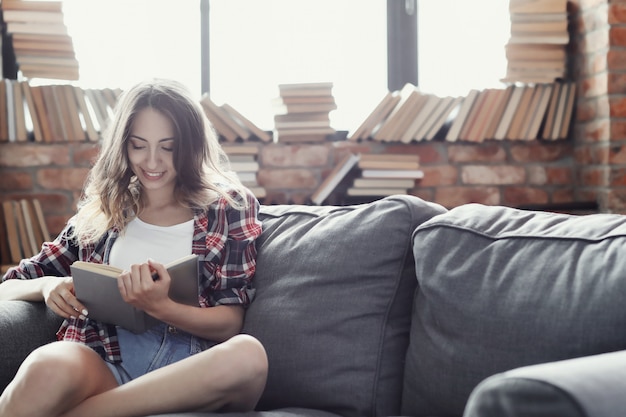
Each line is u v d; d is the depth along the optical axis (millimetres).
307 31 3422
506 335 1450
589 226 1522
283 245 1837
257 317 1751
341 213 1861
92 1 3301
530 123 3176
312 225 1862
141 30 3344
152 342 1740
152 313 1651
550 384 869
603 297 1376
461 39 3449
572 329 1386
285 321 1704
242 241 1841
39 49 3064
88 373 1516
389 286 1704
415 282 1727
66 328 1803
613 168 3031
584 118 3180
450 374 1504
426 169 3227
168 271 1634
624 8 2996
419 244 1662
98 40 3307
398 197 1783
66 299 1715
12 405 1444
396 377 1662
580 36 3197
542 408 866
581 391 866
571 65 3270
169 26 3363
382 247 1715
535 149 3266
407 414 1593
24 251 3016
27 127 3148
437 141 3229
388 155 3086
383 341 1673
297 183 3189
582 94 3193
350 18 3434
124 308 1639
